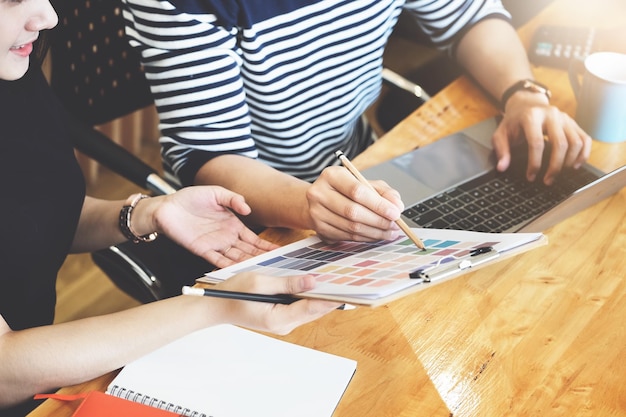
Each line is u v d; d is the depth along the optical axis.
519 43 1.65
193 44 1.36
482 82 1.61
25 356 1.02
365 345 1.06
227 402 0.97
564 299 1.13
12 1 1.04
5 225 1.19
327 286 0.96
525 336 1.07
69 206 1.32
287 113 1.54
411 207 1.27
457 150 1.41
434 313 1.11
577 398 0.99
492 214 1.26
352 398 0.98
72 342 1.02
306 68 1.50
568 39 1.65
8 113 1.24
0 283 1.20
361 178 1.17
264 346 1.05
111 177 2.79
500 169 1.36
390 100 1.98
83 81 1.71
